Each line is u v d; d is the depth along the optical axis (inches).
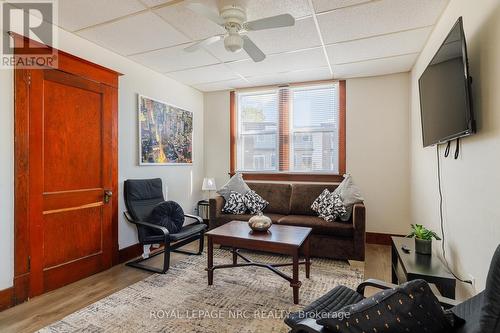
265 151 179.8
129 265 120.3
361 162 157.8
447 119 74.9
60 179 99.7
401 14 92.4
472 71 69.1
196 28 102.5
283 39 110.8
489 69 60.4
